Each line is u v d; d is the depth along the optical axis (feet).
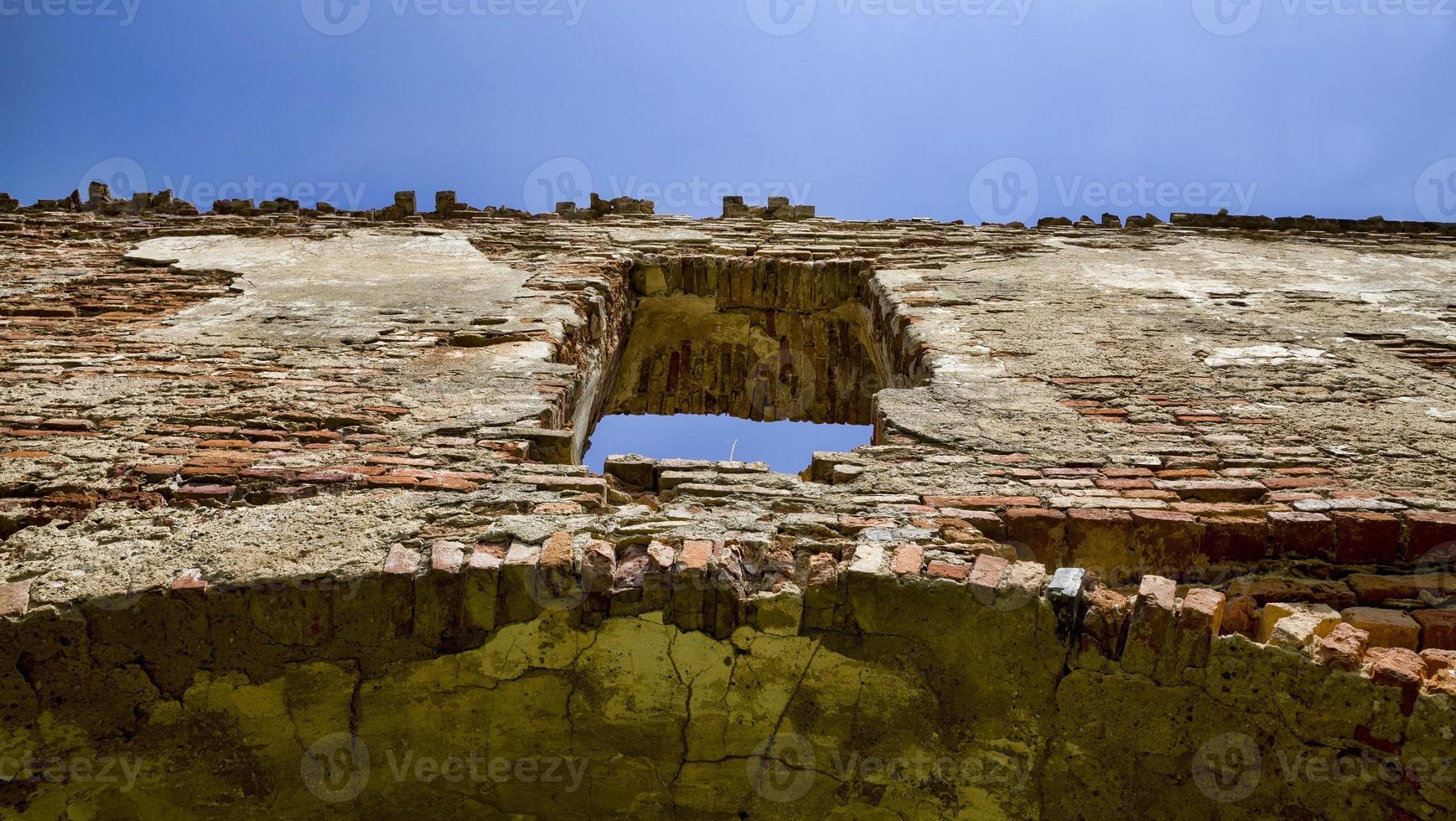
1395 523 10.55
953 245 26.48
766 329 24.98
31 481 10.81
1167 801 8.59
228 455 11.73
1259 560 10.53
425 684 9.00
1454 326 18.60
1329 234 29.25
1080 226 30.09
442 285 20.90
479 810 9.41
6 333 16.99
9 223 26.32
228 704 8.87
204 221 27.91
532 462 12.45
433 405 13.78
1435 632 9.47
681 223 29.48
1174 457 12.37
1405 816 7.91
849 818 9.17
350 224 28.07
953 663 8.83
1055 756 8.79
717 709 9.09
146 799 9.05
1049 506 10.91
